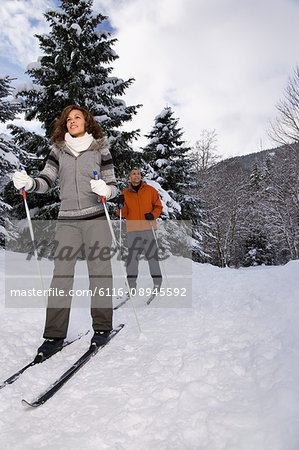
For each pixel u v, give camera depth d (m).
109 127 8.10
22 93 7.71
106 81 8.47
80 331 2.30
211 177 22.19
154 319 2.63
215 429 1.09
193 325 2.31
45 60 8.01
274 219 19.88
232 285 3.43
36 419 1.21
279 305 2.25
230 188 22.81
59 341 1.83
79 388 1.44
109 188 2.02
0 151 6.68
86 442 1.07
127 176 8.83
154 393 1.38
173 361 1.68
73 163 2.08
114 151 8.20
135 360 1.74
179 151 14.90
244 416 1.14
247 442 1.00
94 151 2.13
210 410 1.22
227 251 22.64
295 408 1.11
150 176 13.88
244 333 1.96
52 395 1.35
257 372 1.46
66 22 8.40
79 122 2.11
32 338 2.18
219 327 2.18
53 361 1.72
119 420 1.19
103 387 1.44
